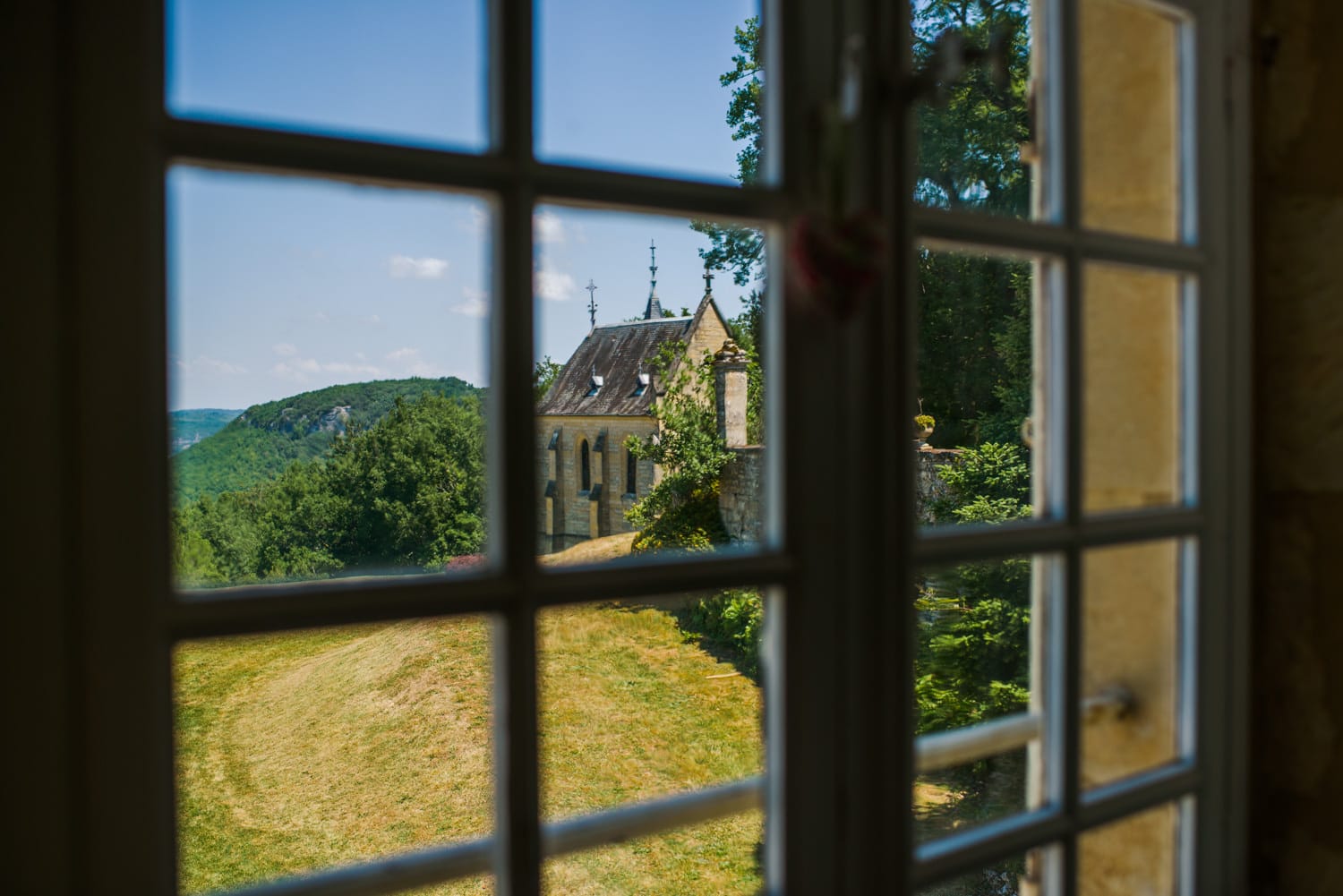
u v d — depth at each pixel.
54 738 0.52
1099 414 1.32
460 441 39.56
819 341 0.77
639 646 16.95
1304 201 1.04
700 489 18.44
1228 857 1.08
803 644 0.77
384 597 0.61
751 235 17.36
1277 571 1.08
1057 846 0.96
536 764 0.68
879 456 0.79
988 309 11.59
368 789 15.77
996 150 11.37
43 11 0.51
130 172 0.54
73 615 0.52
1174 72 1.08
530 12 0.67
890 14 0.80
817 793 0.78
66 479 0.52
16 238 0.50
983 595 8.98
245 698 20.50
